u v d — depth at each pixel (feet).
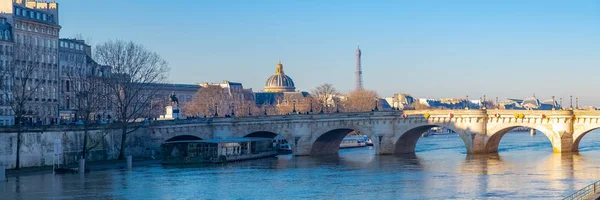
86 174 635.25
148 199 501.56
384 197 495.41
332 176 606.55
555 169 615.57
